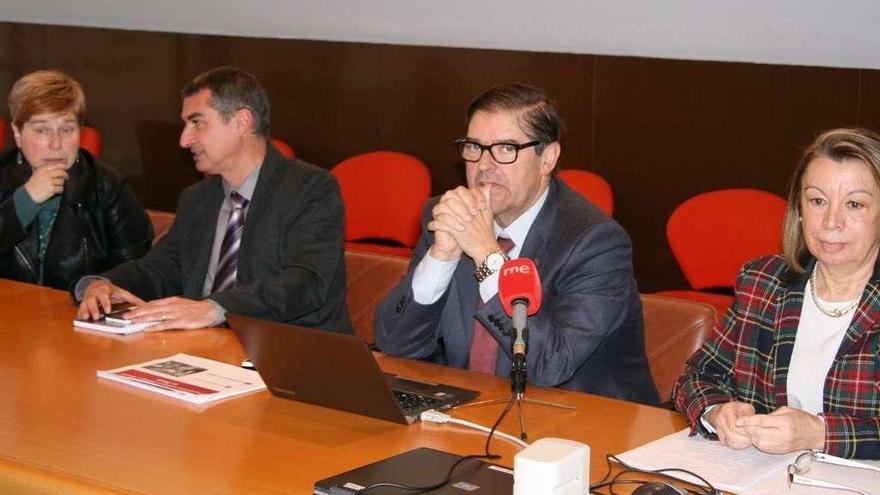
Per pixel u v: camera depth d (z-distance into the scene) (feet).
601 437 6.75
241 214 10.77
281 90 20.18
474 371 8.23
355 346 6.57
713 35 16.35
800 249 7.23
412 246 15.87
